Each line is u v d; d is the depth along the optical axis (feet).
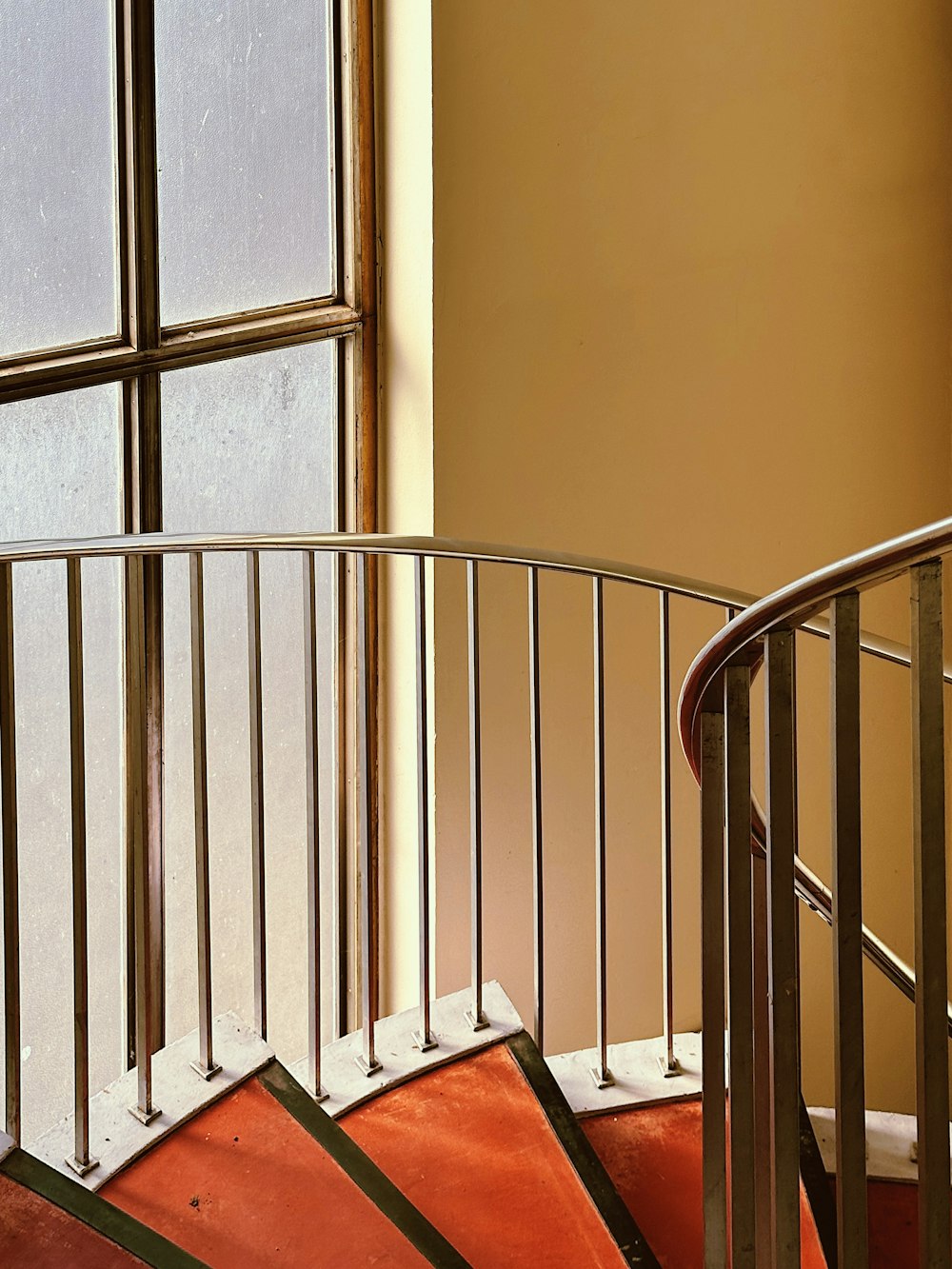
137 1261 5.41
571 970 11.50
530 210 10.52
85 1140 6.53
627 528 11.35
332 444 10.63
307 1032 10.95
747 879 5.30
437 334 10.05
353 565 10.81
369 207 10.44
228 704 10.23
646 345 11.33
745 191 11.89
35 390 8.77
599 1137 8.18
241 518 10.11
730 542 12.09
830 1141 8.65
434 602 10.23
